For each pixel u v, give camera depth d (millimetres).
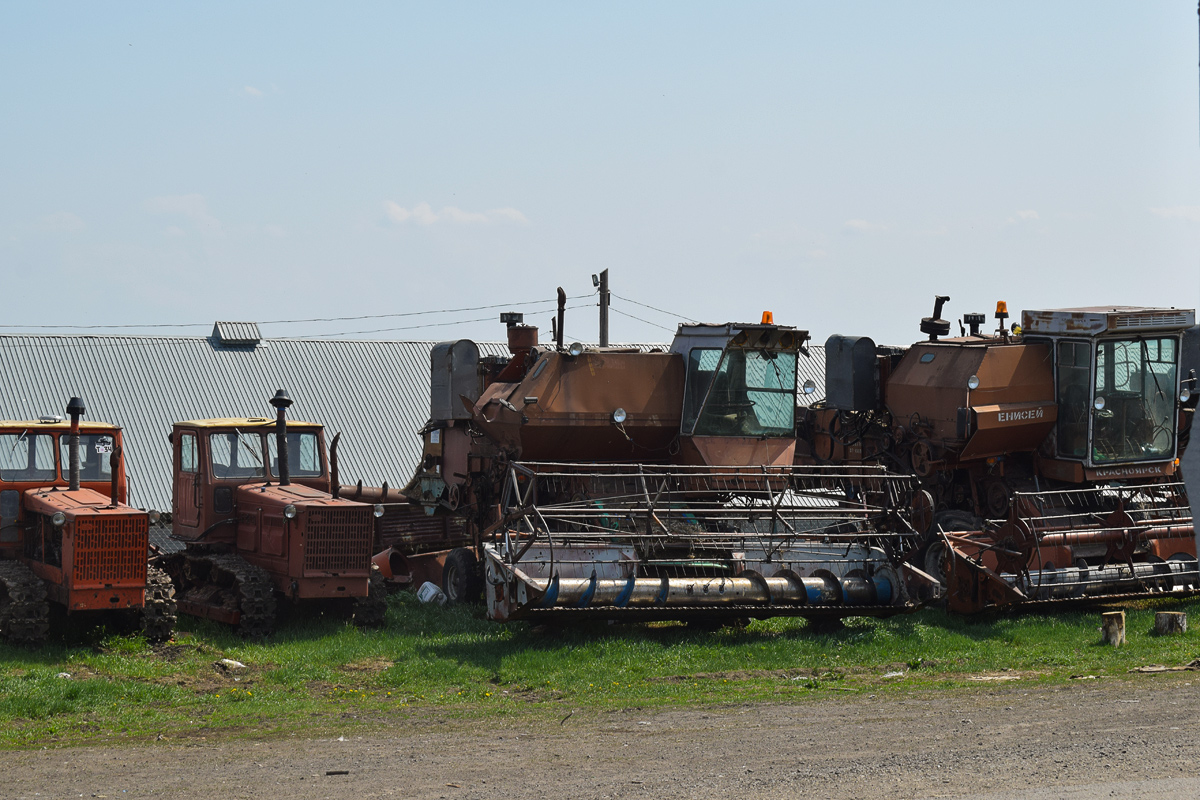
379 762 9109
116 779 8609
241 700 11930
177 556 17281
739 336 17719
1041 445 20609
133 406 30156
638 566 14938
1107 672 12758
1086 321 19688
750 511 15141
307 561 15477
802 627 15430
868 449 22469
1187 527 17375
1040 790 7977
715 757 9141
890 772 8562
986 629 15578
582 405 18234
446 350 22484
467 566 18594
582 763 9023
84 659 13680
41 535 15125
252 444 17203
